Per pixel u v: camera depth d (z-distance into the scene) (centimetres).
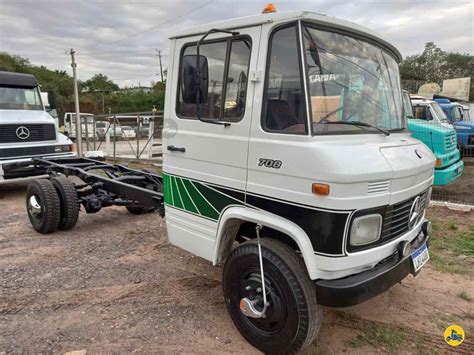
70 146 951
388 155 283
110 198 580
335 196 250
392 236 296
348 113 302
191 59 325
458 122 1545
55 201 570
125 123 2197
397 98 372
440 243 551
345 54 305
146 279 436
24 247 535
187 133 349
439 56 5356
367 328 346
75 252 516
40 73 5328
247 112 299
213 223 335
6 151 826
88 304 381
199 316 360
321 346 320
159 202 468
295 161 267
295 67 273
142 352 309
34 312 366
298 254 295
